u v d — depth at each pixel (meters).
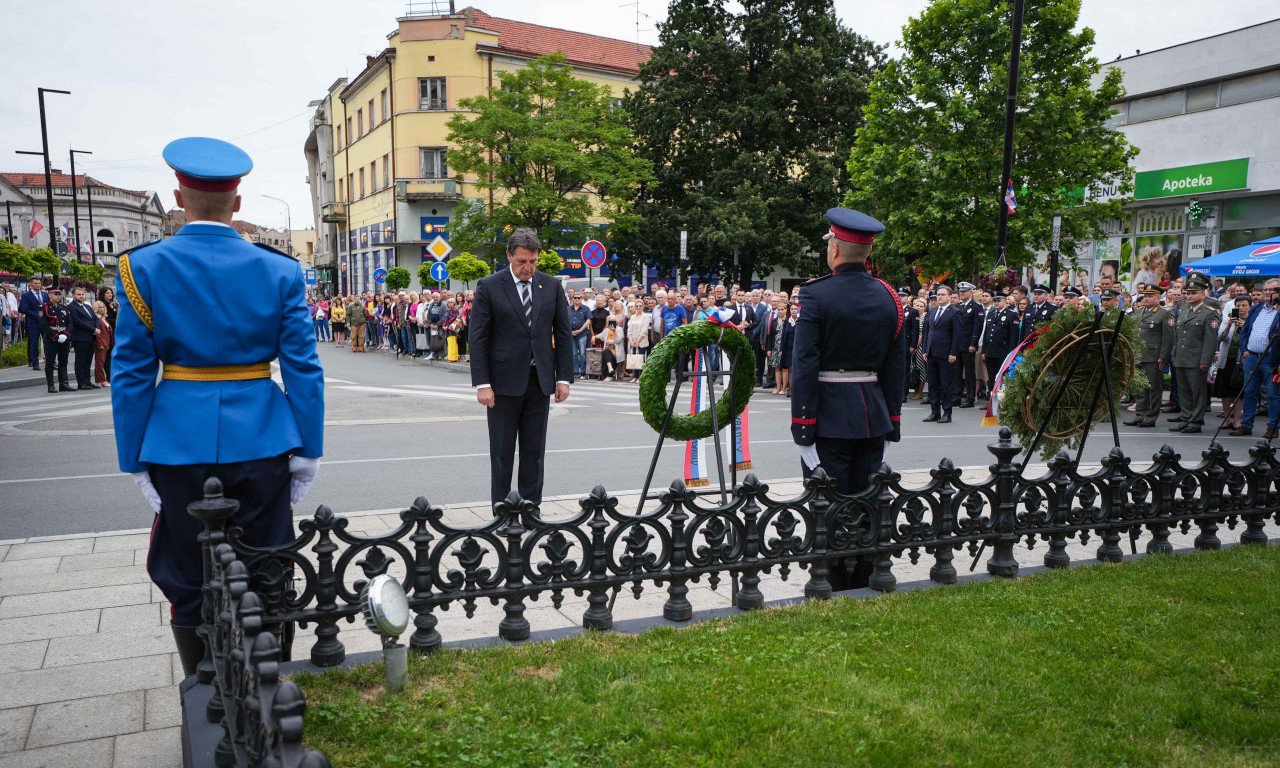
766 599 4.54
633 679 3.33
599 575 3.91
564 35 45.25
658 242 38.41
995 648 3.64
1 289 24.81
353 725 2.89
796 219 36.44
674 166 39.31
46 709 3.40
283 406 3.14
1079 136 23.30
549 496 7.12
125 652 3.96
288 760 1.79
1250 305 11.95
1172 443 10.71
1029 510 4.80
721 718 3.01
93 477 8.03
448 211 41.94
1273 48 26.11
